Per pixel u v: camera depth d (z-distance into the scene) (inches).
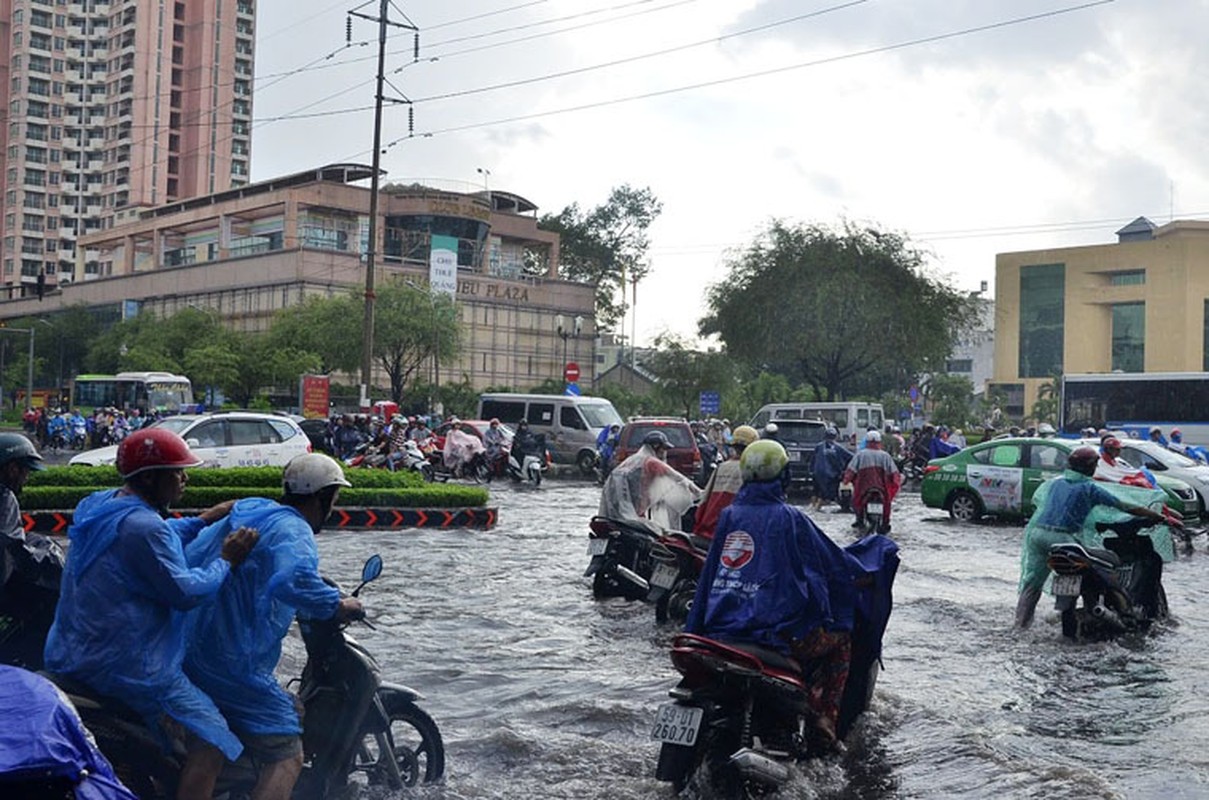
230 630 182.7
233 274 3299.7
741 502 244.1
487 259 3417.8
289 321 2733.8
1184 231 4505.4
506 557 618.5
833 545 243.8
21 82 5019.7
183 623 176.7
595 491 1194.6
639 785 238.7
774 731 236.2
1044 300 4817.9
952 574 569.9
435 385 2677.2
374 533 734.5
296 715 190.1
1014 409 4869.6
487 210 3373.5
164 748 175.2
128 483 178.1
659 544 425.4
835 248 1870.1
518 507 978.1
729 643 229.3
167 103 4845.0
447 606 458.0
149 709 172.2
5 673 118.3
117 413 1776.6
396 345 2618.1
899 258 1870.1
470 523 794.2
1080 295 4714.6
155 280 3639.3
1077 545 398.9
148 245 4079.7
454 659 360.8
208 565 181.9
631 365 3595.0
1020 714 304.5
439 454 1282.0
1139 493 439.2
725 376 2389.3
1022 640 404.2
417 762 233.5
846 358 1945.1
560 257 3722.9
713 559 243.1
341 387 2743.6
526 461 1269.7
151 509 174.6
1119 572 430.3
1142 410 1584.6
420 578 533.0
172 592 169.8
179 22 4884.4
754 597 233.3
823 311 1827.0
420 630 407.2
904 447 1457.9
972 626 429.1
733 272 1929.1
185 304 3489.2
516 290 3408.0
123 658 169.5
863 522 781.9
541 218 3777.1
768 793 230.2
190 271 3474.4
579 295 3567.9
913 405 1942.7
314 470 194.7
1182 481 880.9
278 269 3137.3
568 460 1462.8
